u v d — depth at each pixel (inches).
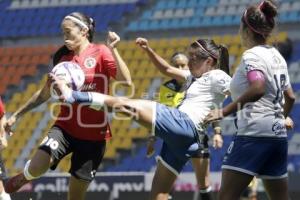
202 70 543.5
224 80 531.2
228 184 446.6
